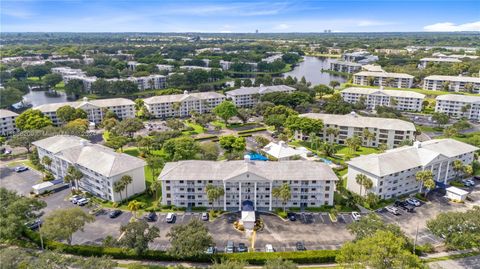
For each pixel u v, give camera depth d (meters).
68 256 100.06
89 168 141.12
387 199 140.62
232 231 118.50
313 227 120.94
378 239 87.75
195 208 134.12
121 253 103.25
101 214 129.25
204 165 137.38
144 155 187.88
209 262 102.00
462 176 162.25
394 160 142.50
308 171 134.12
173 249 97.19
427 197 143.12
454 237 102.00
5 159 187.25
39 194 145.75
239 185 130.88
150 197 142.75
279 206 134.25
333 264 101.62
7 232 102.50
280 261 87.12
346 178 161.12
